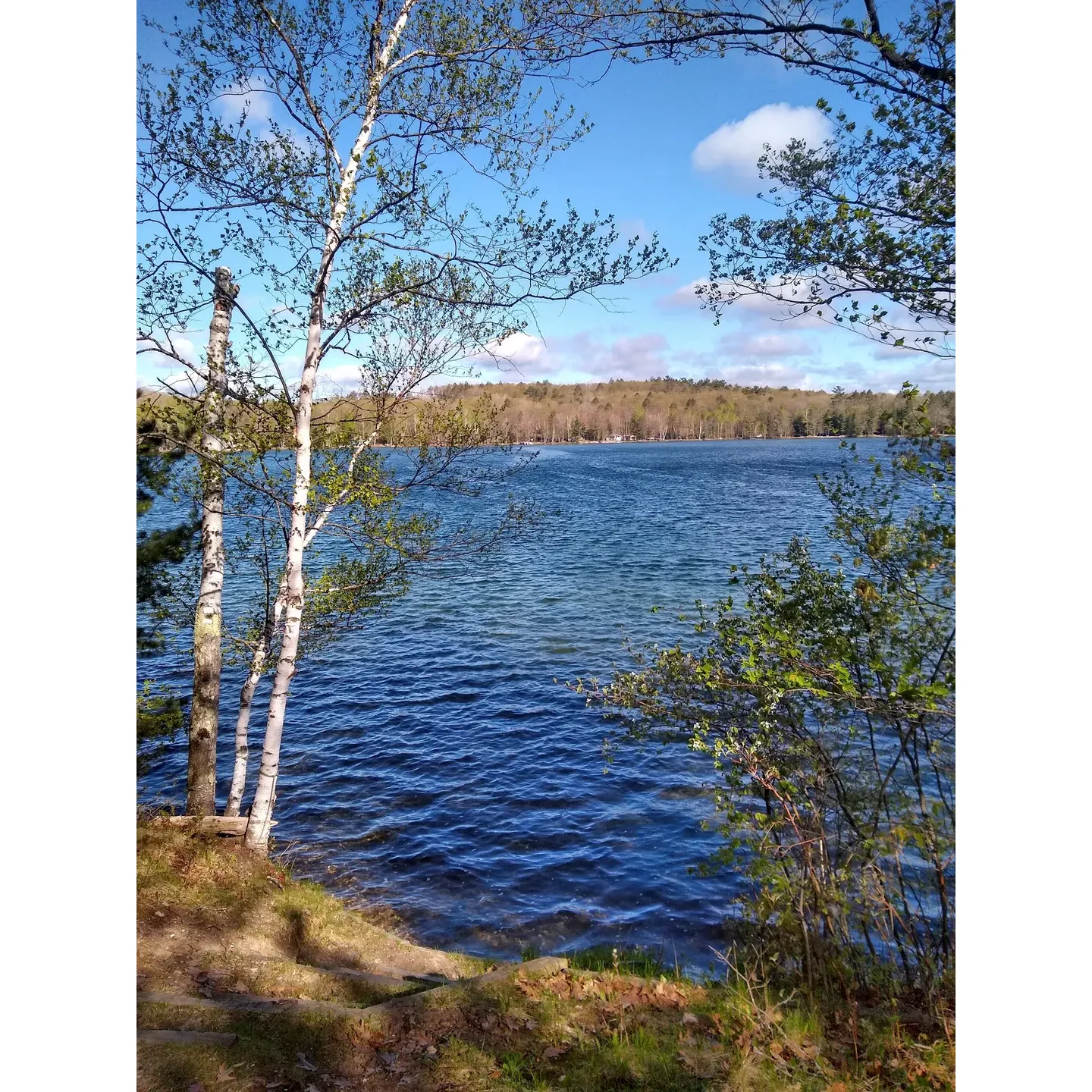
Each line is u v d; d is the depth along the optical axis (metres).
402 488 9.09
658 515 48.66
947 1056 4.73
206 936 6.99
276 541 9.88
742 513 49.44
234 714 16.45
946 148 4.67
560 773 13.17
